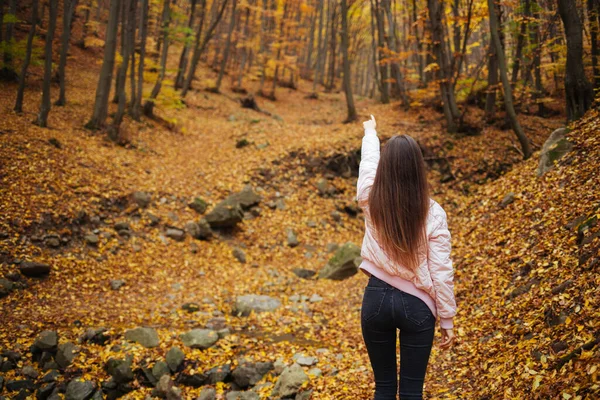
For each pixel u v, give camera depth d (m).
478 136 15.74
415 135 16.12
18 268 7.37
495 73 16.06
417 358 2.17
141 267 8.91
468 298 5.55
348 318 7.18
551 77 19.09
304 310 7.72
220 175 13.60
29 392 5.03
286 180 14.03
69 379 5.23
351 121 19.14
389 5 21.92
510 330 4.17
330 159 14.96
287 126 19.64
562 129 7.64
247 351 6.02
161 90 17.48
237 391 5.21
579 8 12.23
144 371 5.38
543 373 3.11
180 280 8.93
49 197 9.20
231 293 8.64
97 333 5.97
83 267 8.20
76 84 18.81
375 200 2.24
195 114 21.11
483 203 8.73
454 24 16.31
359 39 40.44
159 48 27.09
